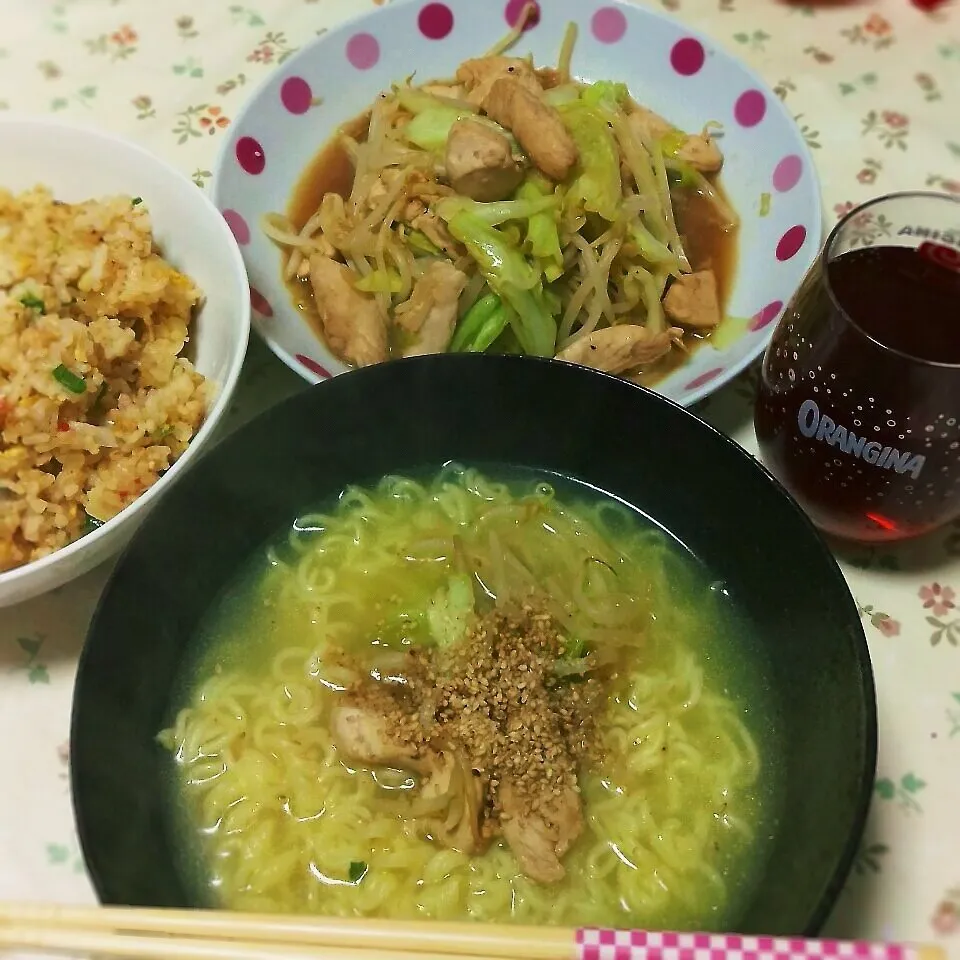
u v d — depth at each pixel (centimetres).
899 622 41
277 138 51
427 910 36
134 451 40
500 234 47
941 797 37
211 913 31
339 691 39
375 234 48
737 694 39
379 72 54
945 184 53
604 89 52
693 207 52
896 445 35
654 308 48
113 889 31
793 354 38
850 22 59
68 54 58
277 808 37
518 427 42
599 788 38
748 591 40
